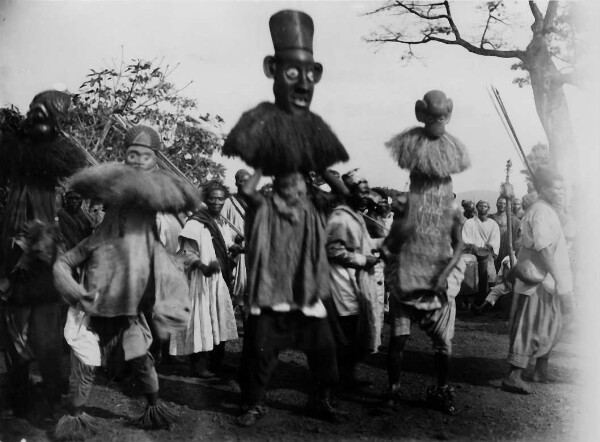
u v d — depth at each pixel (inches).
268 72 222.2
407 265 226.7
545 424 217.2
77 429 205.9
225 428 212.7
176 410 227.1
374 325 241.0
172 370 272.7
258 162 215.0
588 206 287.9
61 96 229.9
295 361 284.2
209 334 254.8
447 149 228.2
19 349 222.7
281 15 221.8
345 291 237.1
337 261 236.1
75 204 267.7
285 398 238.4
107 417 221.5
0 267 224.5
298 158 215.3
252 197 214.4
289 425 215.2
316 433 208.8
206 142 328.2
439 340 228.1
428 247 227.1
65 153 228.2
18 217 224.1
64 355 272.5
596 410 226.7
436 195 229.8
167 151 325.7
